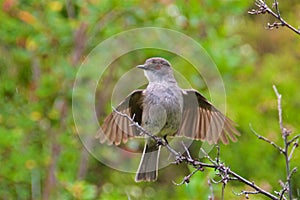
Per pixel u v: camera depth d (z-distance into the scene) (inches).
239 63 635.5
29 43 621.6
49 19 621.3
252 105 664.4
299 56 715.4
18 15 616.7
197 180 474.6
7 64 660.7
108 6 609.3
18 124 612.1
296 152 597.0
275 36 729.0
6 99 637.9
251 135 634.8
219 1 622.2
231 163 621.6
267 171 613.9
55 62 641.0
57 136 624.4
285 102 658.8
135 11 621.3
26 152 597.9
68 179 587.2
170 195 660.7
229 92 632.4
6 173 586.6
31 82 647.8
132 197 616.4
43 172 621.9
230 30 680.4
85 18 614.5
